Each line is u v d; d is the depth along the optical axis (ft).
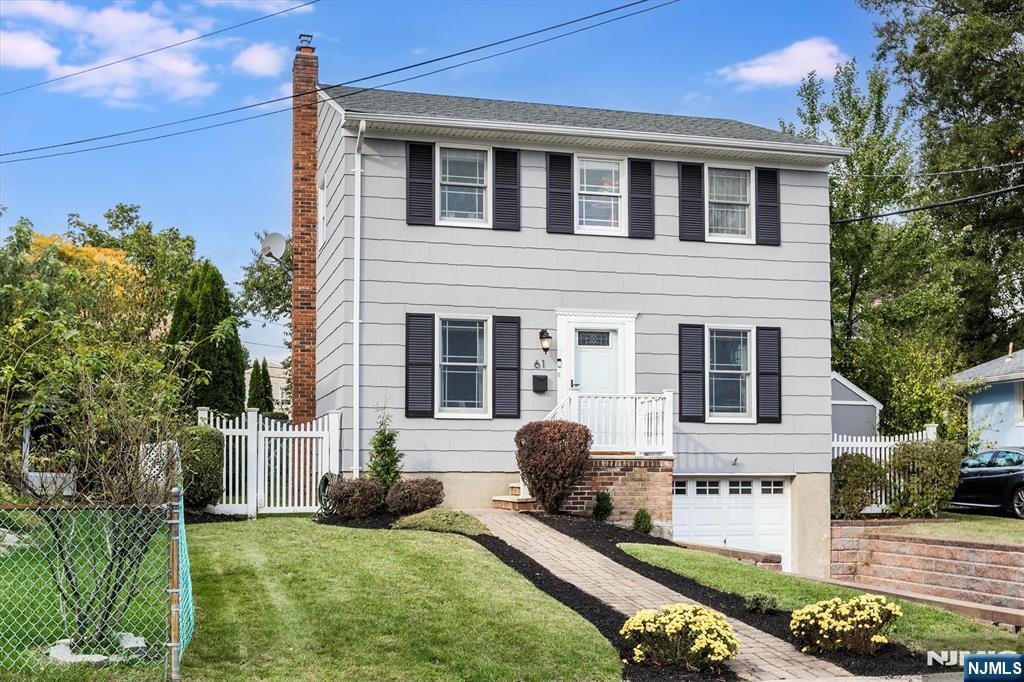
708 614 31.91
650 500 61.11
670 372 67.26
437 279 63.46
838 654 33.12
